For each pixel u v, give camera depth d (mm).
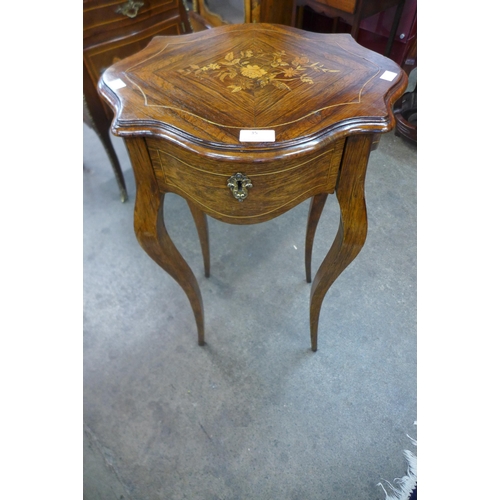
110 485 872
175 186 662
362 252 1321
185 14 1332
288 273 1274
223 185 613
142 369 1060
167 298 1223
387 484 855
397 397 987
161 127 584
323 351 1076
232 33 852
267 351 1083
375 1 1505
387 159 1674
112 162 1417
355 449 907
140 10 1193
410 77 1894
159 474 885
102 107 1272
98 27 1128
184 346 1104
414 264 1283
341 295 1201
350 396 991
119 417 974
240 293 1222
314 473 876
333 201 1525
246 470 884
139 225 723
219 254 1340
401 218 1430
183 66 736
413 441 915
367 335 1107
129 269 1308
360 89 654
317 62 739
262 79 692
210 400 995
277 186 617
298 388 1008
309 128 573
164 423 959
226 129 579
